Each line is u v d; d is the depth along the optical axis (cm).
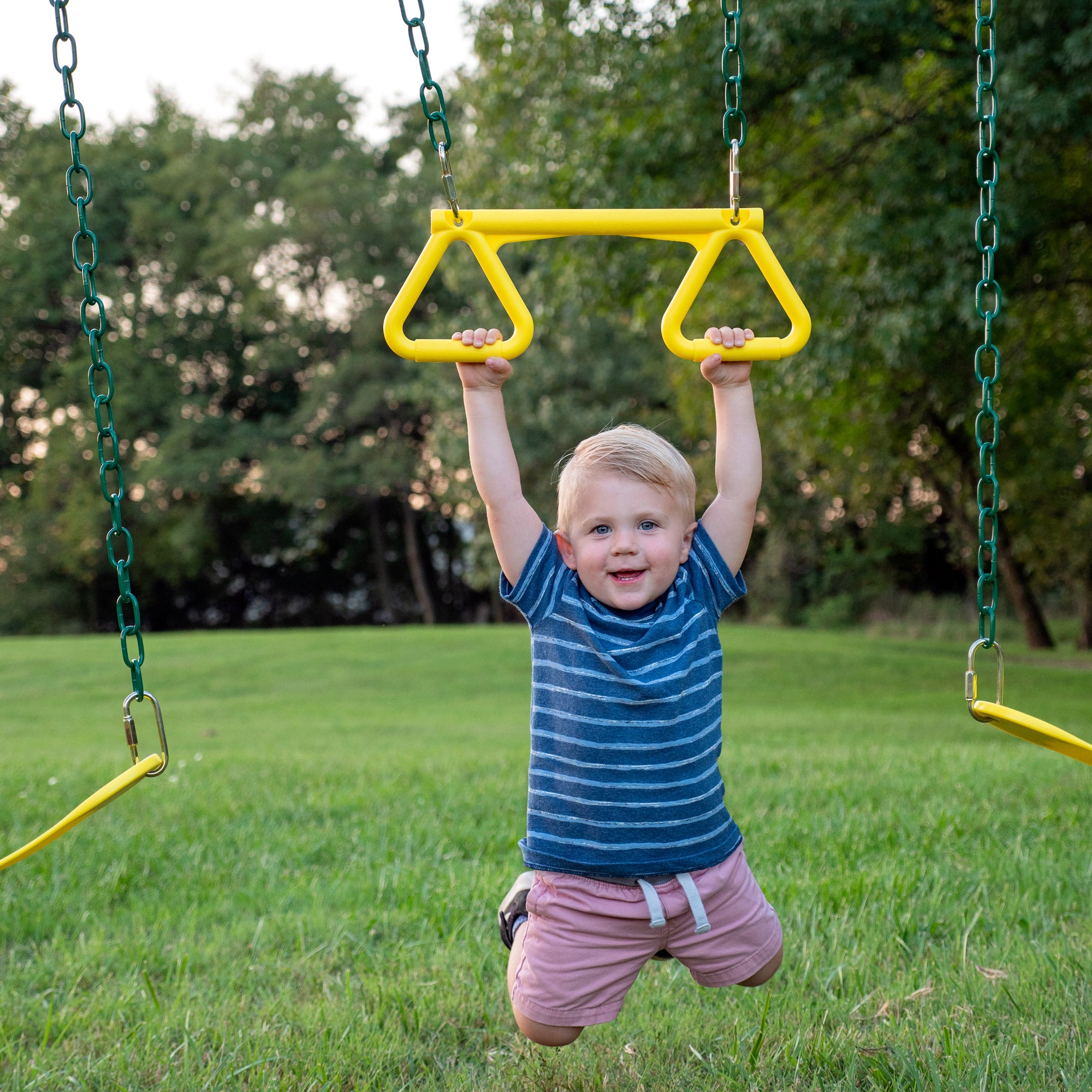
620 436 201
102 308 221
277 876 370
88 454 3020
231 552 3422
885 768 543
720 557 208
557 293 1145
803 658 1594
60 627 3206
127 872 372
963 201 848
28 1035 249
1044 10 746
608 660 193
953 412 1215
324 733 961
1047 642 1827
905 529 2491
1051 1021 234
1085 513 1730
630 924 193
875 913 299
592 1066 225
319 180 3008
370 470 3028
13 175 3250
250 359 3216
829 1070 218
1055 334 1174
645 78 938
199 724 1092
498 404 207
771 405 1330
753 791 476
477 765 604
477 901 323
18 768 654
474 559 2798
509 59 1112
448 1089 217
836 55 847
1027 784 486
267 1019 250
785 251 1068
